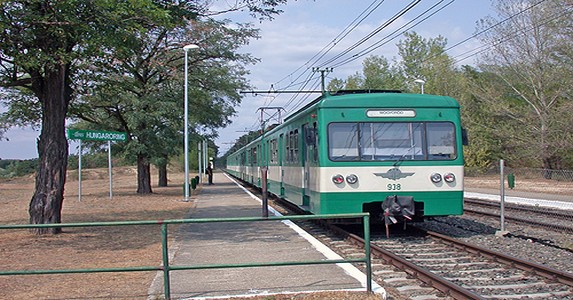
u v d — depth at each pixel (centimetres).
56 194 1351
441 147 1202
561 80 3897
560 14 3575
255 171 3081
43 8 1174
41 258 1013
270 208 1986
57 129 1349
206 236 1268
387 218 1155
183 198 2764
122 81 1731
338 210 1168
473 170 4872
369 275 698
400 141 1195
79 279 812
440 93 5116
